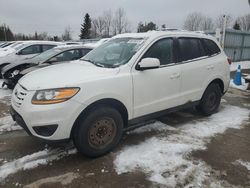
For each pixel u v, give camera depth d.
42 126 3.19
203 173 3.31
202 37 5.17
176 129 4.73
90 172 3.33
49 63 7.36
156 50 4.24
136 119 4.06
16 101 3.52
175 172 3.33
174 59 4.52
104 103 3.63
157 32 4.45
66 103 3.22
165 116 5.45
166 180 3.17
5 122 5.03
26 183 3.09
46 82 3.38
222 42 14.21
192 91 4.86
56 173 3.30
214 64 5.22
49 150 3.88
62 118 3.22
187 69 4.65
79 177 3.22
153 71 4.12
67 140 3.39
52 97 3.20
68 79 3.40
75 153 3.80
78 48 7.97
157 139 4.29
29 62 7.82
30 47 10.23
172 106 4.54
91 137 3.52
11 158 3.67
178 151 3.87
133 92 3.87
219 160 3.64
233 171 3.37
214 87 5.39
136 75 3.89
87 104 3.37
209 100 5.39
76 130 3.43
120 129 3.82
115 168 3.42
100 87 3.49
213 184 3.09
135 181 3.15
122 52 4.20
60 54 7.67
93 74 3.57
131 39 4.42
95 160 3.61
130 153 3.80
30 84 3.45
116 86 3.65
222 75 5.45
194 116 5.48
